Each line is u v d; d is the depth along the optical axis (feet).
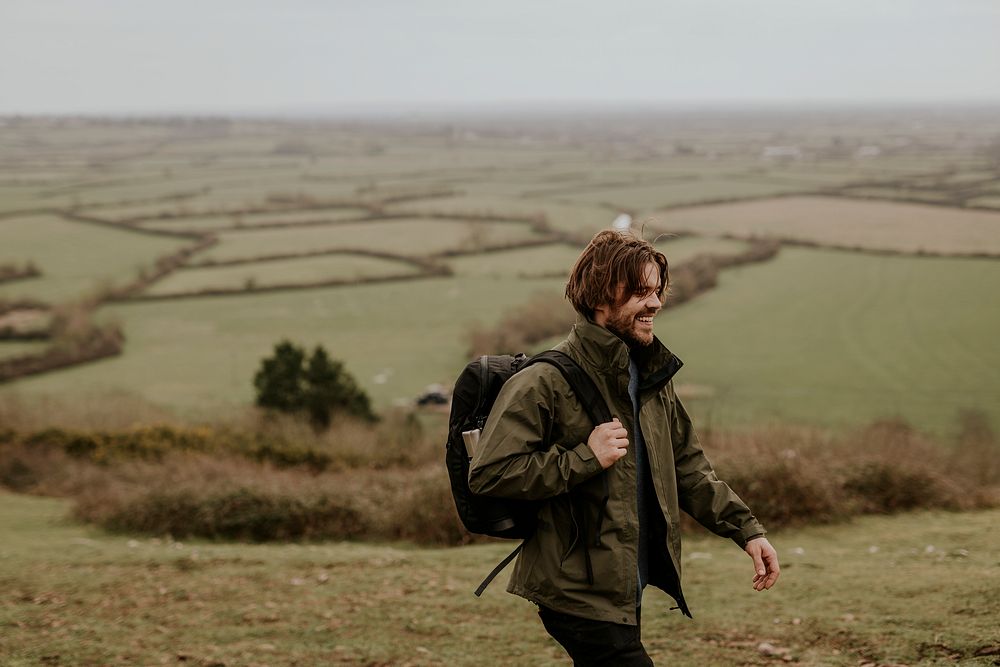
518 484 8.26
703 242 266.98
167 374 175.42
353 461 60.34
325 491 36.52
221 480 39.60
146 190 491.31
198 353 192.95
